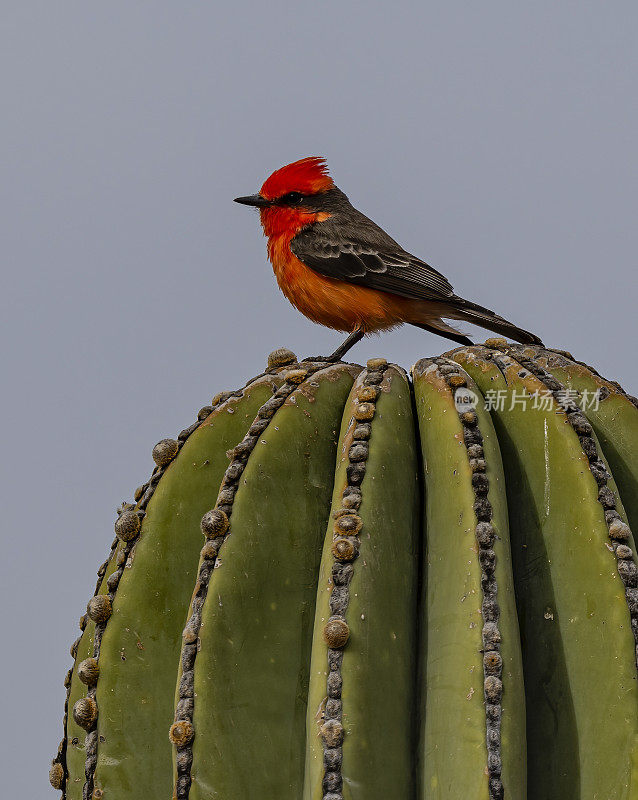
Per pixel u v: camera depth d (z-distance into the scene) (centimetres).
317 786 646
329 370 836
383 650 690
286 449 777
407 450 775
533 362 841
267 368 918
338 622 674
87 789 766
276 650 730
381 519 725
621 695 667
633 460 820
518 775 650
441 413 761
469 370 823
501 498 722
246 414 843
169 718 782
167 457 834
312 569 759
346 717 658
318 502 779
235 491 750
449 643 684
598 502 717
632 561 696
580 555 711
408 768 690
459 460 729
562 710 703
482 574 684
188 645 709
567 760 693
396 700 691
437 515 739
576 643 703
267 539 746
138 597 795
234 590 722
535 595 733
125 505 889
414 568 749
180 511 816
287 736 717
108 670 780
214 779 689
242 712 709
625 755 657
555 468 745
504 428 787
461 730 655
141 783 768
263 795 701
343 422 799
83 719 771
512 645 670
